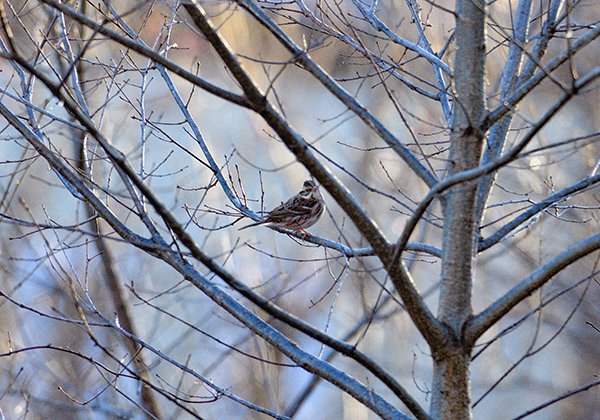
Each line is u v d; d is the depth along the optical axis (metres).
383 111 24.16
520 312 23.56
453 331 7.72
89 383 17.44
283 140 6.94
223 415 18.64
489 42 15.55
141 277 19.42
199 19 6.63
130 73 23.28
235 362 19.33
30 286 17.80
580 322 22.92
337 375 7.70
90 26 6.79
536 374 24.00
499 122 9.02
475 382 23.91
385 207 22.81
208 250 19.31
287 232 10.48
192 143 23.56
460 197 7.89
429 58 9.02
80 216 20.25
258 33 24.47
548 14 9.36
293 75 25.53
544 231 20.91
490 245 8.77
